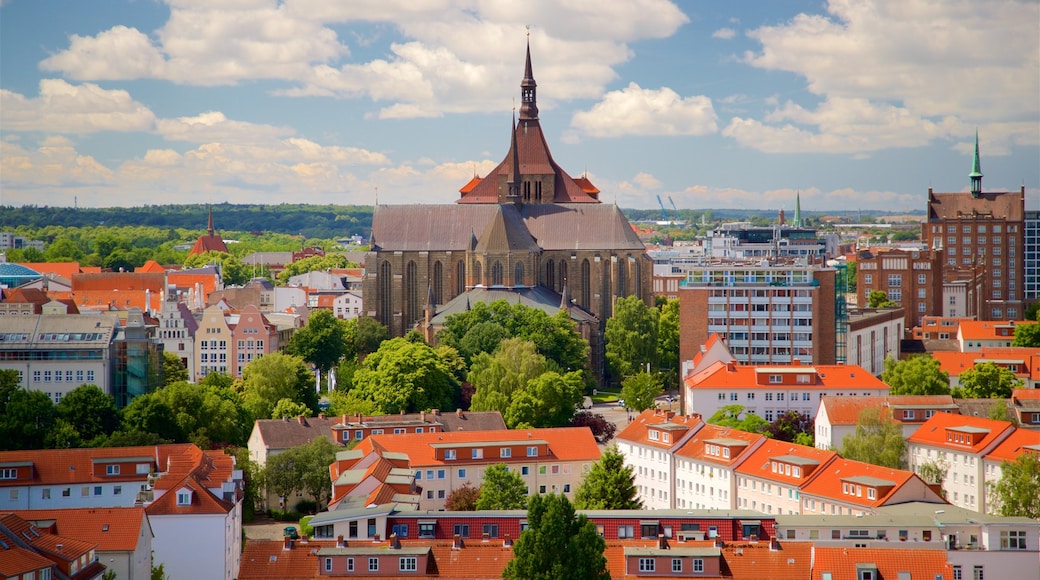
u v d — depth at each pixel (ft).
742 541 646.74
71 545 582.35
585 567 578.66
